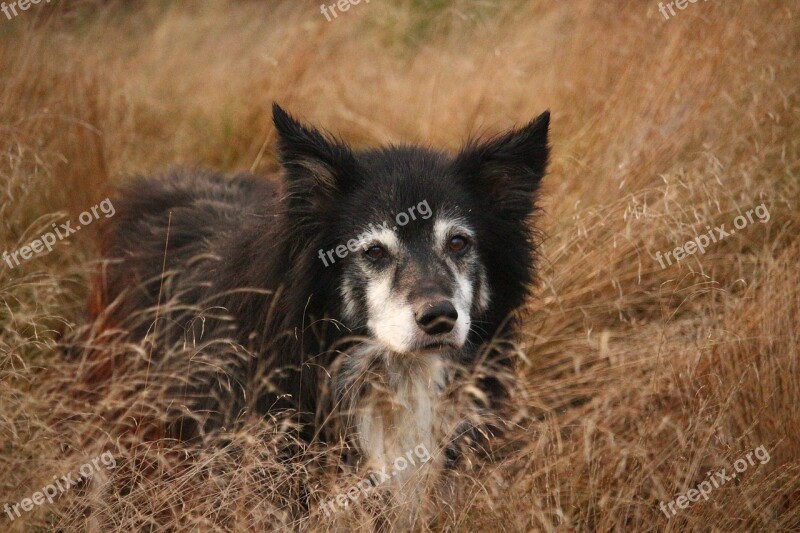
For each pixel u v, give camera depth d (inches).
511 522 201.9
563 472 220.5
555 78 386.6
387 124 409.7
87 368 250.7
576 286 286.7
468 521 206.8
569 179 328.5
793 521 217.6
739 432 233.6
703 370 243.6
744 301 256.2
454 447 231.1
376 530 216.1
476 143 233.9
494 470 213.3
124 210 282.7
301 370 217.3
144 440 235.1
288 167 216.1
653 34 360.2
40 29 341.4
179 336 236.1
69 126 331.9
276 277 215.9
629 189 309.3
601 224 285.3
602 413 237.9
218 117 404.2
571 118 367.6
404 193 215.0
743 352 241.4
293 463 207.5
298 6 463.5
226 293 218.8
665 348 256.7
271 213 224.1
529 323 279.7
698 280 280.1
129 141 369.1
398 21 486.3
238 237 231.0
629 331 273.9
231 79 426.9
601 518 209.9
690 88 331.9
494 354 236.2
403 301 204.2
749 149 319.9
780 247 293.3
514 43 422.9
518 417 226.1
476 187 226.1
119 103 381.1
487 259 227.0
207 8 493.4
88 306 279.7
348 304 217.8
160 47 445.4
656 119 329.7
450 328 203.9
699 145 323.9
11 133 297.0
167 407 223.3
